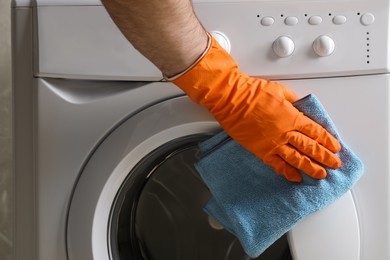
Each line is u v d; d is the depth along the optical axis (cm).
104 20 85
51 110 87
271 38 84
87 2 85
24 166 90
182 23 69
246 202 85
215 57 79
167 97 86
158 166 102
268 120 80
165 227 106
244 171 85
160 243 106
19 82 88
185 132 87
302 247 85
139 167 94
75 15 85
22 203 91
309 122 81
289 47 82
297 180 82
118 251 96
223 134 85
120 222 99
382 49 83
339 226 84
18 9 87
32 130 89
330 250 84
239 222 84
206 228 106
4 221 134
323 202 82
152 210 105
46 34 85
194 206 105
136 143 86
